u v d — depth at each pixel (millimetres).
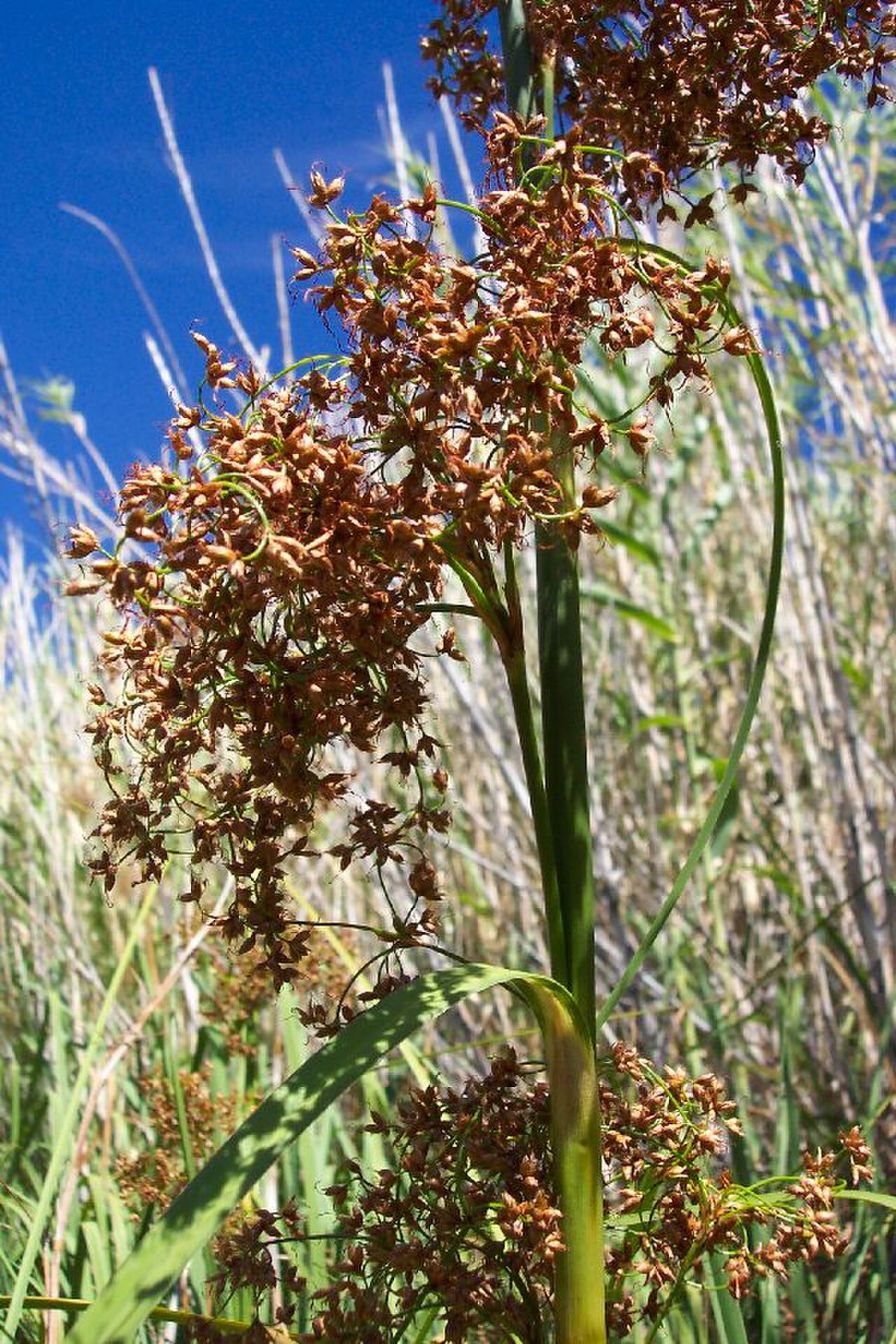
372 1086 426
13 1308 274
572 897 227
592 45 259
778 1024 538
